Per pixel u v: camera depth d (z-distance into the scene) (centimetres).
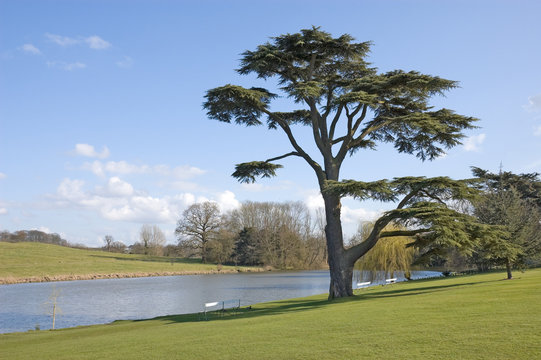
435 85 2328
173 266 8850
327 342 1046
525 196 5919
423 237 2395
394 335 1042
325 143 2700
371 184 2108
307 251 10288
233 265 10300
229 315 2238
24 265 7200
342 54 2556
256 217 10725
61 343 1568
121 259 9688
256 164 2598
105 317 3005
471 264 4594
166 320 2258
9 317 3009
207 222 9719
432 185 2177
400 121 2614
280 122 2722
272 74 2648
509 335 923
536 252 2819
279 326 1400
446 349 865
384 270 4278
